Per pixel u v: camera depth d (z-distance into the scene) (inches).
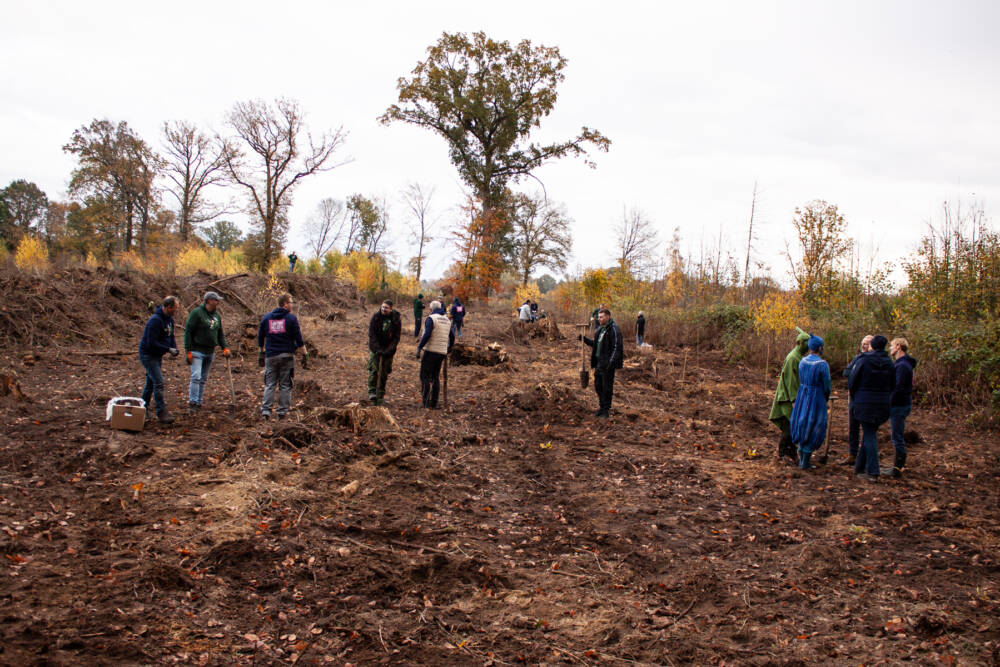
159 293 689.0
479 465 304.8
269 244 1579.7
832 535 239.0
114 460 259.4
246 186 1608.0
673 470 313.3
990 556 221.9
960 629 171.8
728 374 645.9
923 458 360.2
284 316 339.6
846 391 571.8
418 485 265.4
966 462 352.2
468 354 599.8
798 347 335.9
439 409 411.5
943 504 272.7
